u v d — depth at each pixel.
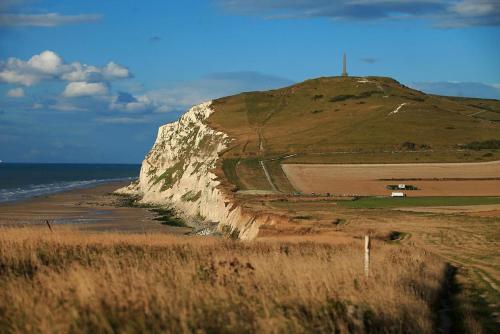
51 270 31.67
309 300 27.02
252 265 34.66
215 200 177.12
